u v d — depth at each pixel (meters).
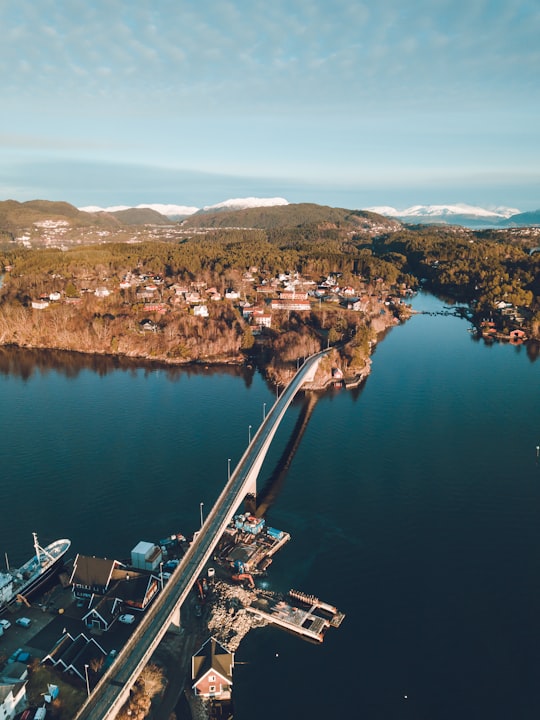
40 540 130.62
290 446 185.62
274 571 121.00
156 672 93.25
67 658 93.56
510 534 135.00
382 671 95.50
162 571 116.75
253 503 147.38
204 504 147.12
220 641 100.50
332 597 113.06
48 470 165.50
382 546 130.12
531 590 115.25
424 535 134.50
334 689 92.00
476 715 87.38
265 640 102.19
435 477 163.50
